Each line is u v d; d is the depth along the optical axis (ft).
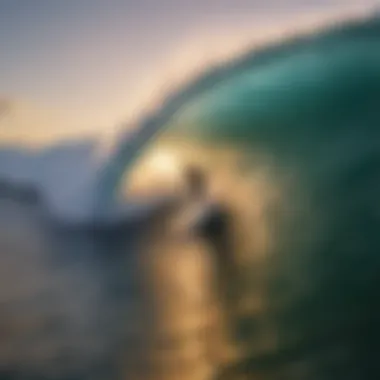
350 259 16.24
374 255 16.17
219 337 15.62
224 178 16.17
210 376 15.46
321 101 16.52
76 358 15.47
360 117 16.69
